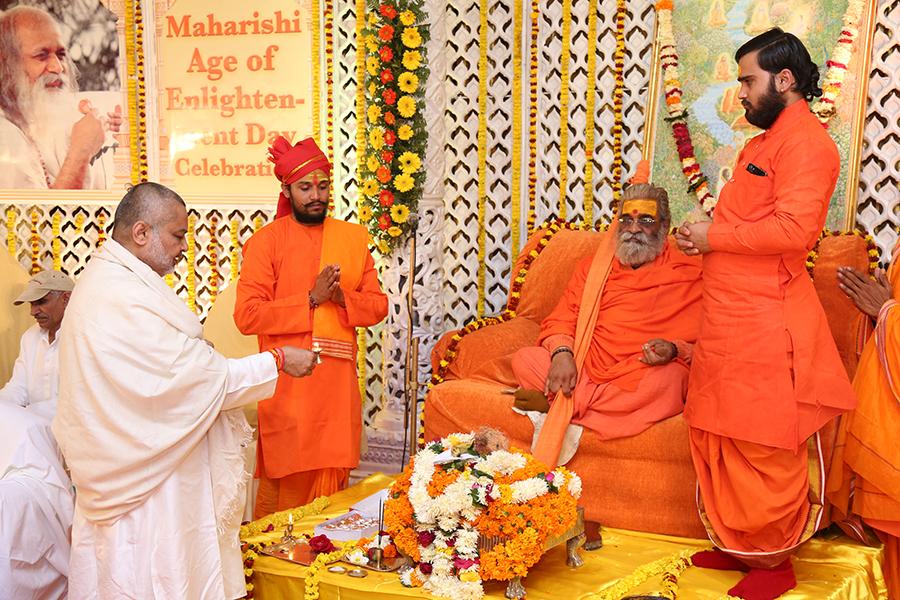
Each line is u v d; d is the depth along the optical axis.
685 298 3.77
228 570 2.91
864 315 3.54
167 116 5.53
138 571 2.71
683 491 3.46
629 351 3.73
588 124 4.85
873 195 4.25
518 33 4.91
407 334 4.91
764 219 2.95
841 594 2.98
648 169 3.96
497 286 5.12
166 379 2.71
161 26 5.48
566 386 3.66
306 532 3.43
